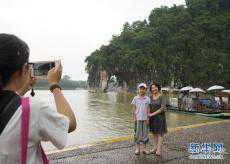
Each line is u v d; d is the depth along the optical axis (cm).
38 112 177
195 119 2894
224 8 9431
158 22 9825
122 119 3119
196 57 7606
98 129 2284
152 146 1014
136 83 9900
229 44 8388
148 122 893
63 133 183
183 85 7850
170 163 818
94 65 13025
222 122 1762
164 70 8156
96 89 13450
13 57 179
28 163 174
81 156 870
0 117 172
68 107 200
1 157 169
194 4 9525
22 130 172
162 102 885
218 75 7506
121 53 10356
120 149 960
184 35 7888
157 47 8519
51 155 872
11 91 179
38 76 207
